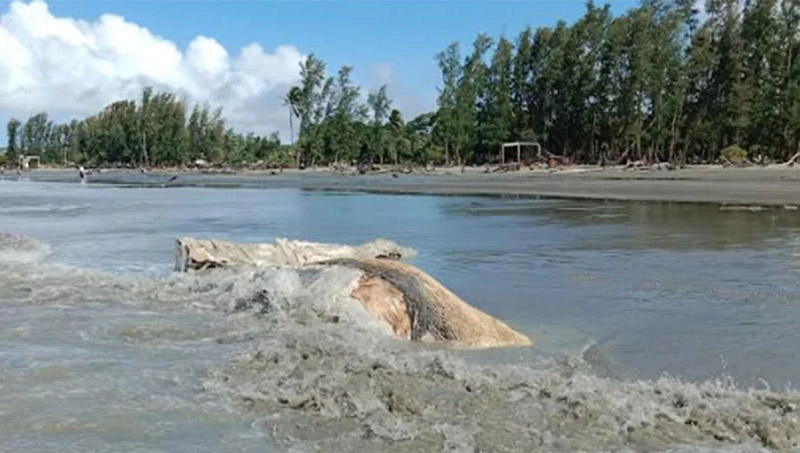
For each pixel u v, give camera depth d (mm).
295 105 117812
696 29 82875
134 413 4809
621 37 84688
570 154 94875
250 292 8688
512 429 4461
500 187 47219
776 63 75938
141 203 35844
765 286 9789
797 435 4336
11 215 26906
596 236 16688
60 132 178000
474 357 6527
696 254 13141
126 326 7562
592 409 4746
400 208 29719
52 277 10953
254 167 119125
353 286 7996
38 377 5621
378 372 5613
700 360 6289
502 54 99250
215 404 4996
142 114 150500
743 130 77250
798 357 6309
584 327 7719
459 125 101625
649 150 84250
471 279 10914
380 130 113375
